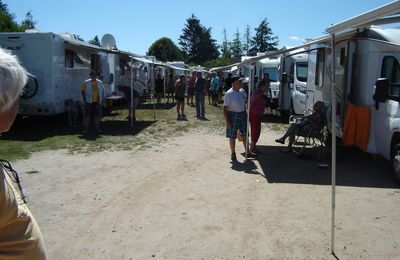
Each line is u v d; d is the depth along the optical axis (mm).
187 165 8148
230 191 6391
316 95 10734
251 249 4316
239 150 9742
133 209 5535
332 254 4195
